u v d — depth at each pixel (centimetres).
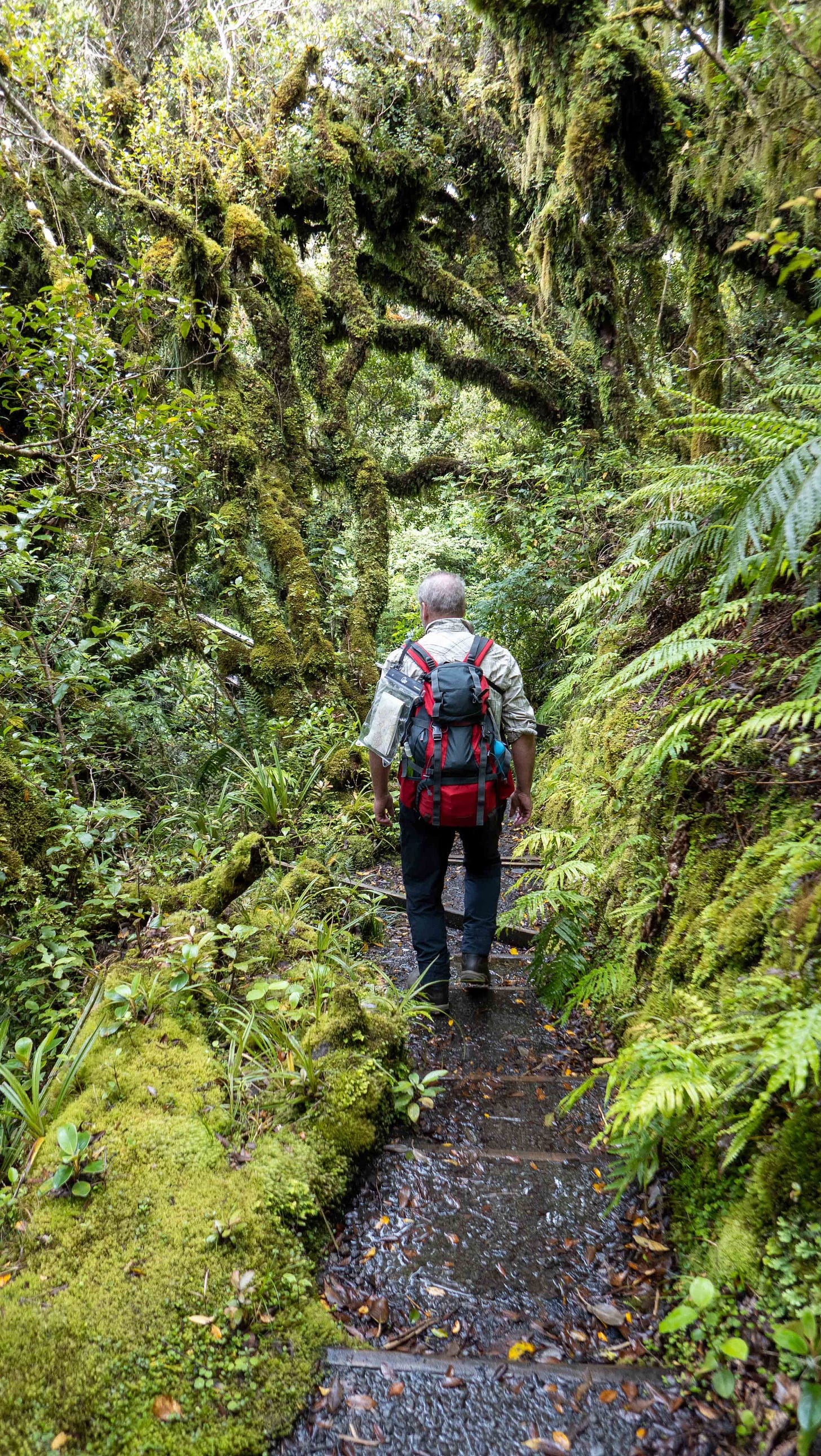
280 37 999
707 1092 173
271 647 651
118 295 466
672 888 283
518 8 678
